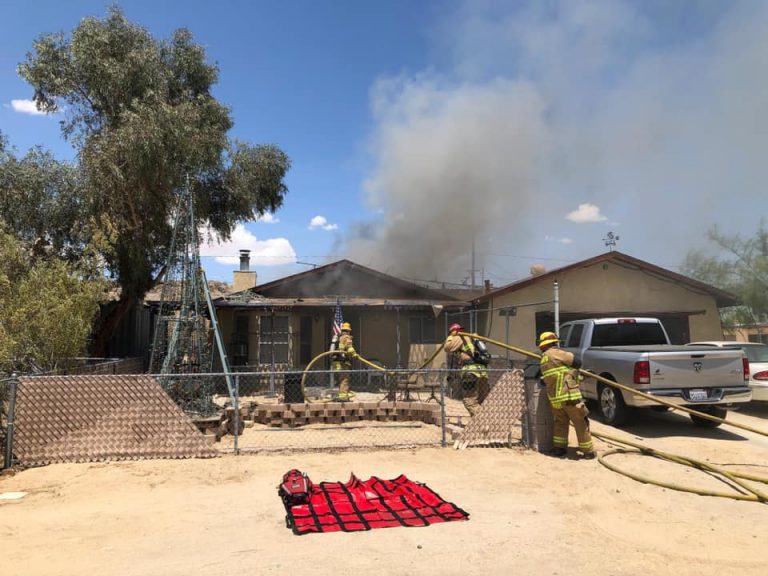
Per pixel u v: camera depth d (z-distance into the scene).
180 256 10.59
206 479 5.91
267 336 15.86
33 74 13.95
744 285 21.12
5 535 4.32
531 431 7.37
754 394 10.31
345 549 4.02
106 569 3.68
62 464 6.46
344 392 11.24
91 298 9.55
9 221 12.99
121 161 13.55
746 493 5.63
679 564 3.87
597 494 5.46
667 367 8.44
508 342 14.45
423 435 8.59
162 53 16.31
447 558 3.88
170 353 9.48
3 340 7.71
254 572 3.63
